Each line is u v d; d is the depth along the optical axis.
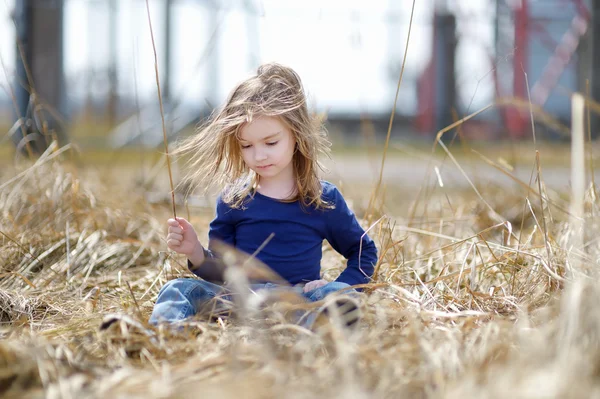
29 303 2.29
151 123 6.64
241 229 2.21
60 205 3.17
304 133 2.15
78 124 8.59
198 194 3.97
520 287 2.22
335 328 1.58
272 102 2.10
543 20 9.84
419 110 10.98
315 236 2.21
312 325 1.79
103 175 4.11
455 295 2.18
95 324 1.92
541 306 2.01
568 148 9.02
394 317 1.84
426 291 2.14
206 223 3.46
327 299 1.80
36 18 5.45
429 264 2.54
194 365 1.53
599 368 1.36
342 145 10.80
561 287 2.12
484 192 3.74
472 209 3.69
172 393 1.35
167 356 1.67
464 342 1.67
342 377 1.43
